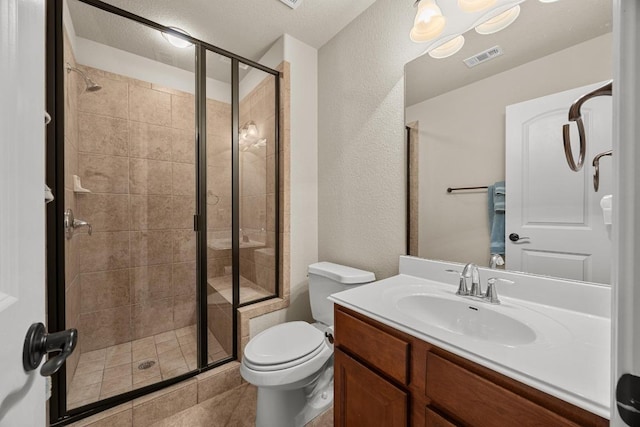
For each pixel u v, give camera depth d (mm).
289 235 1867
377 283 1201
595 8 840
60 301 1246
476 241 1123
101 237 1872
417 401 750
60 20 1258
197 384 1490
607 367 568
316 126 1993
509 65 1028
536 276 933
